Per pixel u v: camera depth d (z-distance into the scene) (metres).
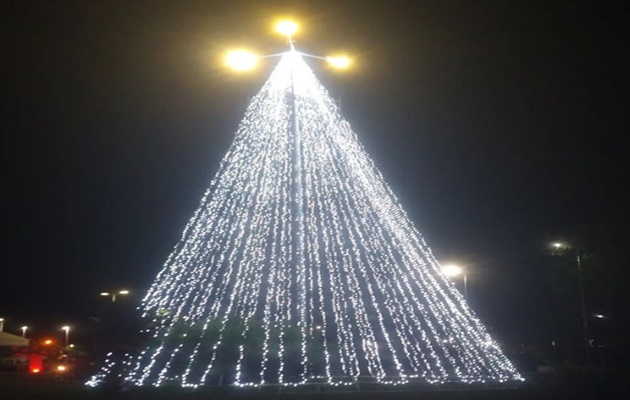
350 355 28.83
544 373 34.41
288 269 29.09
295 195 29.88
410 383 28.05
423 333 30.86
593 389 24.06
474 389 25.25
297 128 29.89
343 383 26.89
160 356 26.22
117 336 22.92
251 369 26.89
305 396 22.30
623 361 40.06
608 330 53.84
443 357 31.70
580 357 45.62
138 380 24.81
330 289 29.66
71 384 24.39
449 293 34.81
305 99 29.86
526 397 22.28
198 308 28.44
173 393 23.06
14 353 43.69
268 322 27.88
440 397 22.19
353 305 29.81
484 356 30.95
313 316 28.95
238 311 28.00
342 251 29.98
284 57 28.67
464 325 31.53
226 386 25.56
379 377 28.97
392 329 30.94
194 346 26.69
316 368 28.25
